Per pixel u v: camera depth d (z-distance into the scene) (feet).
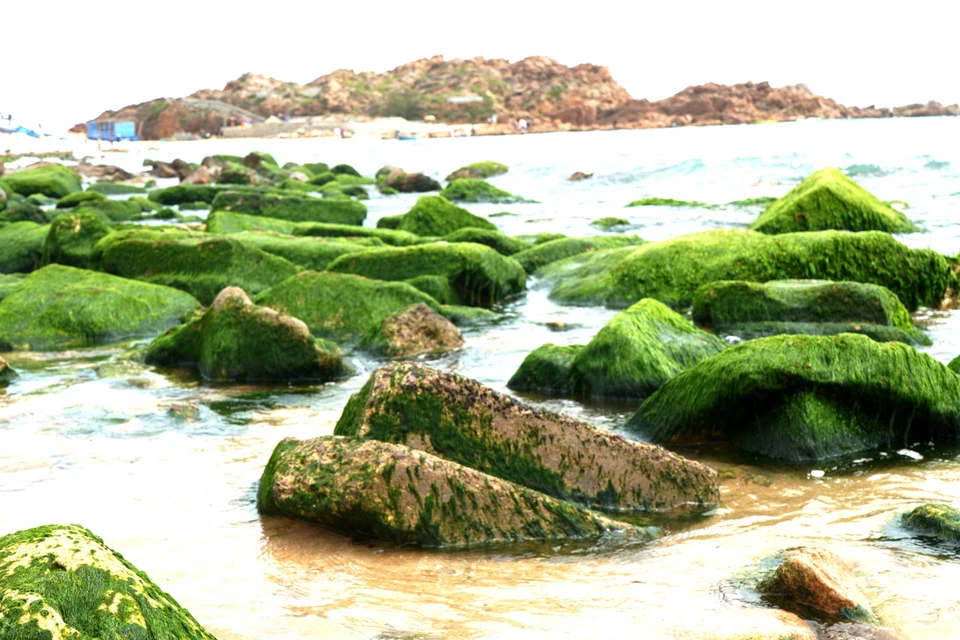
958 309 42.39
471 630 13.66
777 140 216.13
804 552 15.17
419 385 19.95
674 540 17.60
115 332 39.50
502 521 17.69
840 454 22.63
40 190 114.52
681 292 44.27
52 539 10.27
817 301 36.81
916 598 14.38
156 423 25.76
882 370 23.11
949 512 17.19
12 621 8.59
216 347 32.04
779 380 22.94
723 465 22.25
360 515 17.53
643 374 28.12
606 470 19.58
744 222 72.79
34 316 39.22
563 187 126.21
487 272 46.52
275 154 293.43
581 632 13.46
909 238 54.70
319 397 29.40
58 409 27.17
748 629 13.03
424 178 132.16
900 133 233.76
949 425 23.31
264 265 47.50
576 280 48.49
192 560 16.69
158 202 106.32
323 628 13.75
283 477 18.42
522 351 35.27
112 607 9.14
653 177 131.23
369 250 48.78
